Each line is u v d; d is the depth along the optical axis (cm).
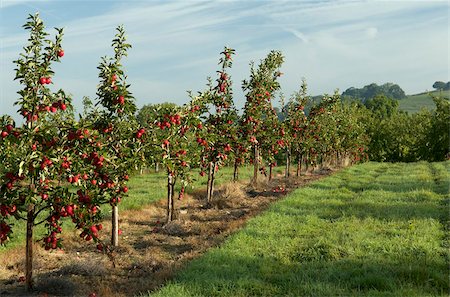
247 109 2180
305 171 3609
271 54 2298
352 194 2056
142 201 2052
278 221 1443
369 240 1141
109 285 971
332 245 1094
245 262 1020
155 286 912
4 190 867
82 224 905
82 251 1274
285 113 2959
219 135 1900
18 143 863
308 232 1279
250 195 2230
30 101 886
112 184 1079
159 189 2512
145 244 1335
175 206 1997
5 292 923
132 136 1241
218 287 864
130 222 1662
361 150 4409
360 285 849
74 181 900
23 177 863
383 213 1517
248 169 3816
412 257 992
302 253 1064
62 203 880
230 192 2175
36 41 898
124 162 1158
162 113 1368
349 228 1288
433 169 3456
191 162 1727
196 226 1506
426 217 1426
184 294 817
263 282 876
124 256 1213
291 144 3061
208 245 1240
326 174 3300
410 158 5562
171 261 1127
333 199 1866
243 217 1622
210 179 1988
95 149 970
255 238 1235
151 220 1711
